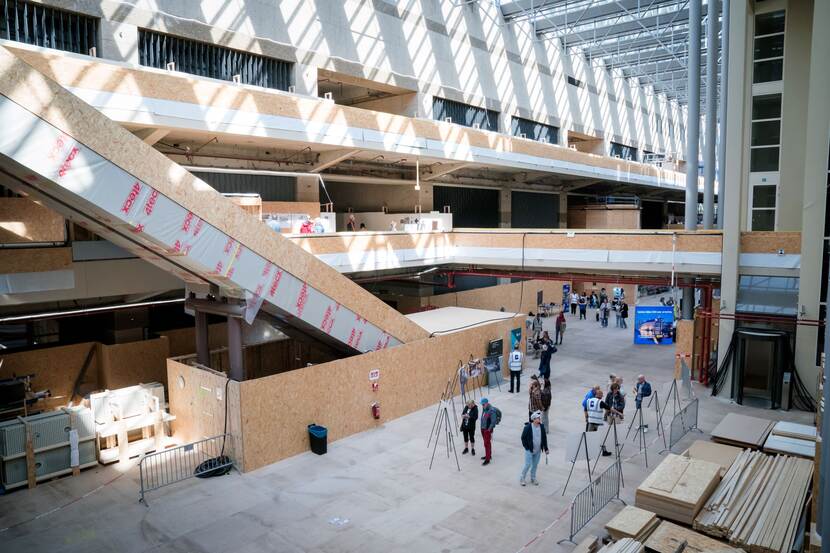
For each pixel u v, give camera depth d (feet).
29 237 55.21
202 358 56.39
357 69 86.99
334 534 36.96
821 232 61.41
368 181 94.02
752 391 67.87
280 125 65.46
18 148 35.68
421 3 98.68
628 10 123.03
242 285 47.67
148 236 42.47
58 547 35.83
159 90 55.11
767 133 79.97
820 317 61.93
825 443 28.50
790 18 76.13
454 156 91.04
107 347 63.67
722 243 68.23
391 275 81.51
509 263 84.23
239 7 71.46
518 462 48.03
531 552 34.68
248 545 35.81
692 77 80.64
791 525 34.09
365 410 56.13
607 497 40.42
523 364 79.87
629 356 88.69
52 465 45.65
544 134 136.77
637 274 76.23
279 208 77.30
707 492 37.99
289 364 71.05
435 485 43.83
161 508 40.68
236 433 46.85
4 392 55.26
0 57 34.73
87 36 60.23
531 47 129.59
